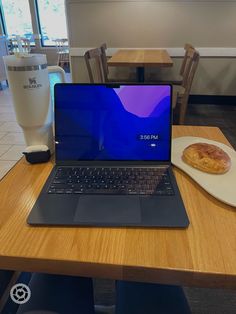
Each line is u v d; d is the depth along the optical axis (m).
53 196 0.54
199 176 0.59
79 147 0.66
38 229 0.47
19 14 6.39
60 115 0.67
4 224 0.48
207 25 3.26
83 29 3.38
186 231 0.46
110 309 0.92
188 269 0.39
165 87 0.65
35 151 0.67
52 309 0.51
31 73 0.60
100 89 0.66
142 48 3.43
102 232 0.46
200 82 3.53
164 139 0.66
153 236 0.45
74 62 3.55
